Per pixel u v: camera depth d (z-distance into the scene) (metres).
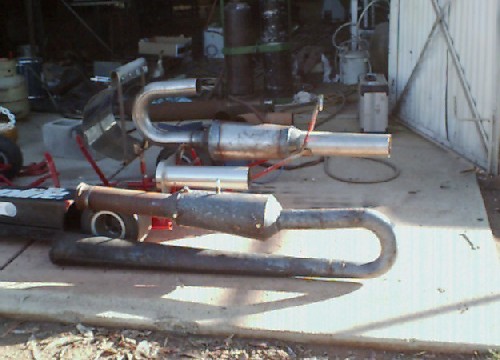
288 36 5.06
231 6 5.00
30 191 2.77
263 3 4.96
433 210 2.97
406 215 2.93
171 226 2.78
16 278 2.50
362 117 4.09
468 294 2.30
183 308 2.26
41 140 4.32
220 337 2.17
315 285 2.38
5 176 3.48
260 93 5.27
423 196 3.13
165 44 6.36
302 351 2.10
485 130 3.40
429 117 4.00
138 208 2.47
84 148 3.09
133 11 7.14
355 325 2.14
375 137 2.70
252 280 2.43
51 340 2.19
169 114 3.65
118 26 6.99
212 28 6.61
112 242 2.53
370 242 2.67
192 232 2.83
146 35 7.52
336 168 3.53
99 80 5.11
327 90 5.39
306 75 5.91
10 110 4.66
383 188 3.25
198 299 2.31
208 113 3.64
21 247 2.75
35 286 2.43
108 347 2.14
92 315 2.24
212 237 2.78
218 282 2.42
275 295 2.32
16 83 4.66
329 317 2.18
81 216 2.65
